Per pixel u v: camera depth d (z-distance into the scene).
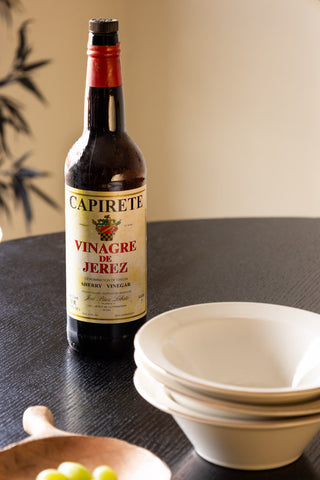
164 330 0.62
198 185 2.50
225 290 0.95
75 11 2.38
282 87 2.24
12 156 2.37
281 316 0.65
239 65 2.29
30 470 0.54
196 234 1.19
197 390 0.52
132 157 0.72
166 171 2.55
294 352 0.62
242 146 2.37
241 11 2.24
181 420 0.54
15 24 2.26
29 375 0.73
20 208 2.43
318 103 2.18
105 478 0.49
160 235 1.18
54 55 2.37
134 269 0.73
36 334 0.82
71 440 0.55
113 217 0.71
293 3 2.14
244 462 0.55
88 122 0.72
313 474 0.56
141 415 0.65
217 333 0.64
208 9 2.30
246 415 0.51
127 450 0.54
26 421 0.61
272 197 2.37
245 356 0.63
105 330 0.74
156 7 2.39
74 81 2.44
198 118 2.42
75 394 0.69
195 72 2.38
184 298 0.92
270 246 1.13
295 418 0.52
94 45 0.70
